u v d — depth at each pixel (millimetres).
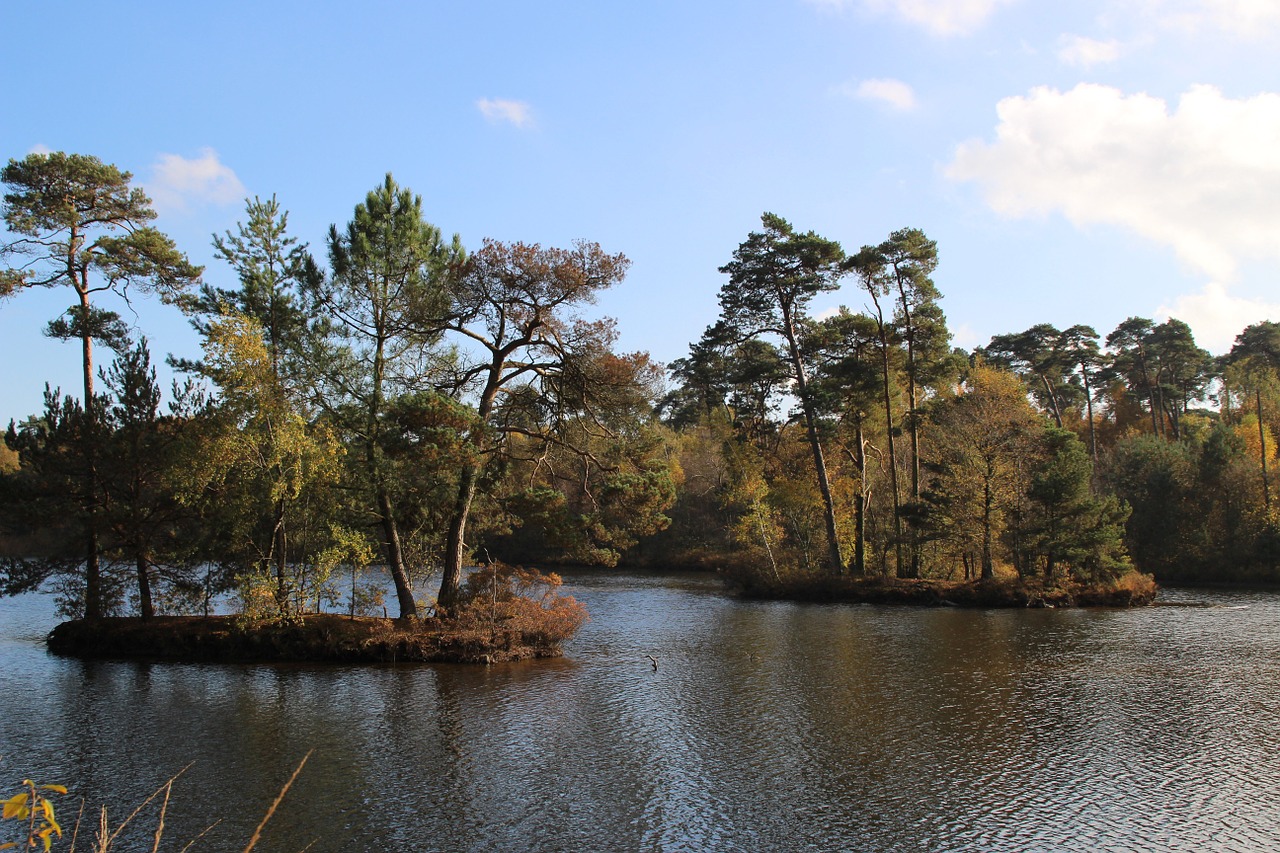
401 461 29000
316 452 28297
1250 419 74562
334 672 26578
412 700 22906
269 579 28938
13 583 29875
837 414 54094
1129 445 68625
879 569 56875
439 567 35656
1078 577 47906
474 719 21016
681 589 56906
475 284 29484
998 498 48312
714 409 80438
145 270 32938
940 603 47094
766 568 53812
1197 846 13625
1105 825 14453
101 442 29812
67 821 14344
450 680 25531
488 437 29797
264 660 28328
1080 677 26266
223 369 28094
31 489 29641
